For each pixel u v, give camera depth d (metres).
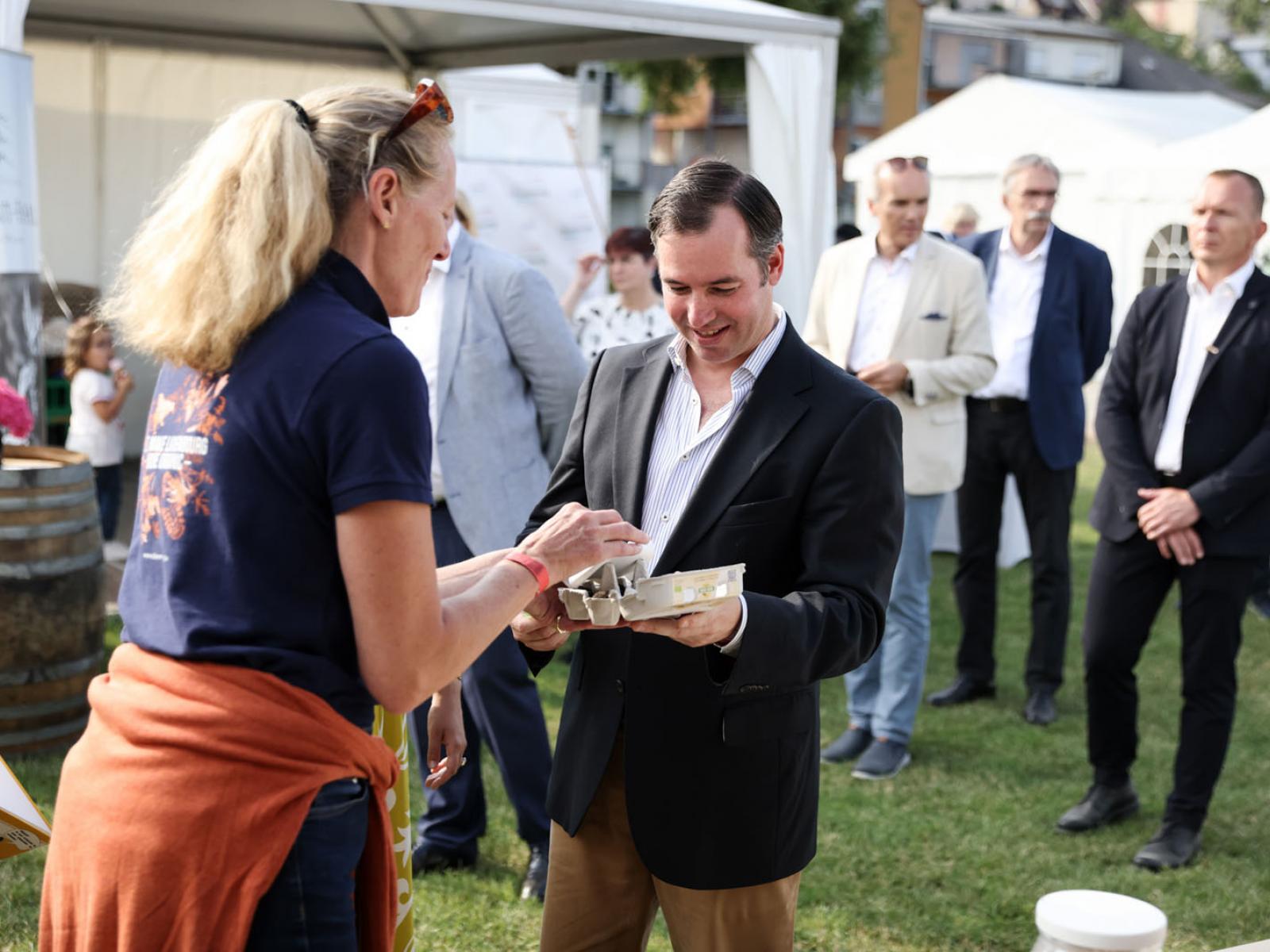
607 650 2.00
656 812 1.92
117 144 8.40
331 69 8.35
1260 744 4.75
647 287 5.61
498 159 9.16
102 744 1.50
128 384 6.91
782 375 1.94
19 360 4.53
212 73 8.41
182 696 1.45
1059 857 3.72
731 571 1.67
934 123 15.03
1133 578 3.73
